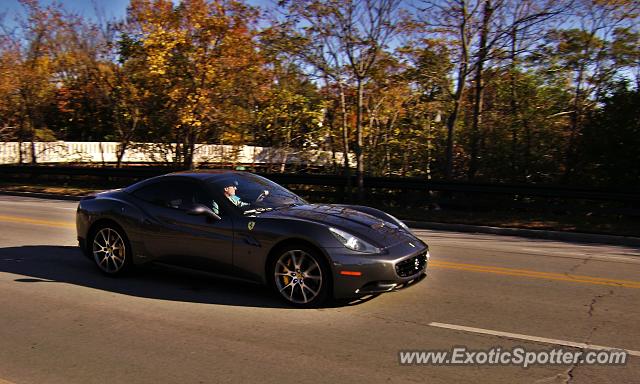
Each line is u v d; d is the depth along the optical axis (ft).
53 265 24.08
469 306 18.02
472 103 63.46
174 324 16.05
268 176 62.28
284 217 18.19
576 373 12.58
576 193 45.24
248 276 18.47
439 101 59.16
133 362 13.21
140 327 15.79
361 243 16.98
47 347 14.25
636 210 42.88
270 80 71.72
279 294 17.92
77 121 104.12
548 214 46.98
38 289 20.06
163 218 20.10
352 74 55.47
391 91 63.57
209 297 18.90
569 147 53.01
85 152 97.45
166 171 71.10
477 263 26.25
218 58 67.97
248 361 13.23
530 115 55.01
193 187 20.16
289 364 13.02
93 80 79.66
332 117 72.84
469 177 57.11
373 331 15.39
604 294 19.92
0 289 20.06
